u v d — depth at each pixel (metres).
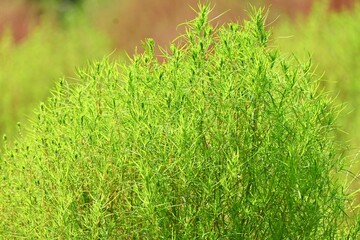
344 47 12.53
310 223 5.70
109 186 5.81
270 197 5.66
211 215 5.61
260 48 5.85
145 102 5.75
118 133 5.87
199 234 5.61
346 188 6.14
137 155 5.79
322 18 14.11
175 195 5.69
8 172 6.30
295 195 5.69
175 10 17.70
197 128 5.69
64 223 5.74
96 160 5.85
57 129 6.08
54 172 6.06
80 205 5.85
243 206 5.64
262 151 5.67
